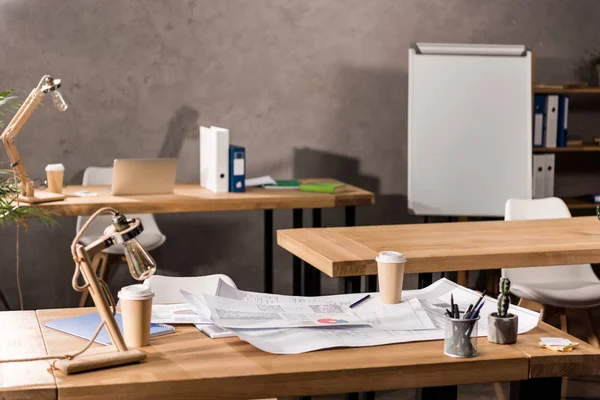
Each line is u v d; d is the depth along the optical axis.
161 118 6.12
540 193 6.41
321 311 2.61
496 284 6.25
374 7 6.36
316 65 6.33
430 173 6.15
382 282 2.72
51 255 6.04
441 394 2.29
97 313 2.69
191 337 2.44
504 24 6.56
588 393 4.56
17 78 5.85
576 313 4.81
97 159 6.05
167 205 5.06
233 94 6.22
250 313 2.53
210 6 6.11
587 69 6.71
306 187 5.54
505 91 6.14
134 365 2.18
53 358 2.23
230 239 6.36
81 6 5.90
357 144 6.46
